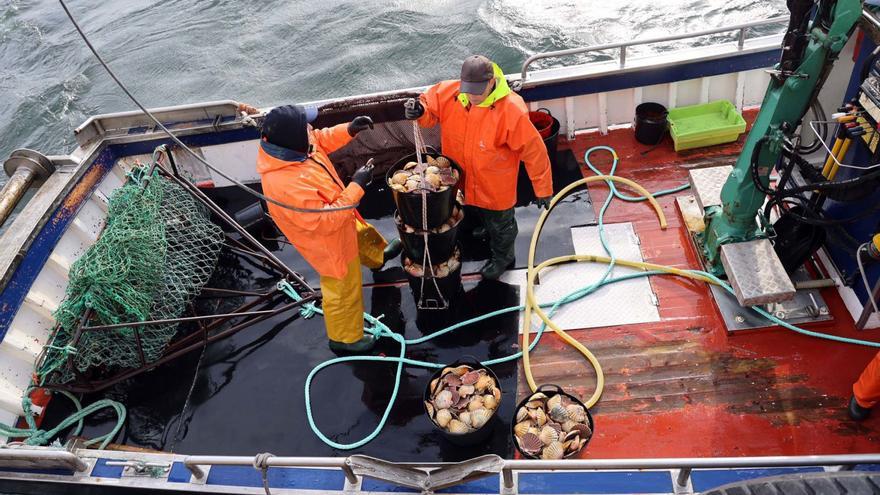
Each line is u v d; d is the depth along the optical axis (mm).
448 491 2902
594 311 4035
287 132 3037
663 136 5176
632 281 4176
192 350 4148
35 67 12781
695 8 10719
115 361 3904
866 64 3244
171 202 4348
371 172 3414
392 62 11211
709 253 4062
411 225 3783
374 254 4418
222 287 4570
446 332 4055
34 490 3189
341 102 4668
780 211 4180
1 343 3654
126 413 3846
